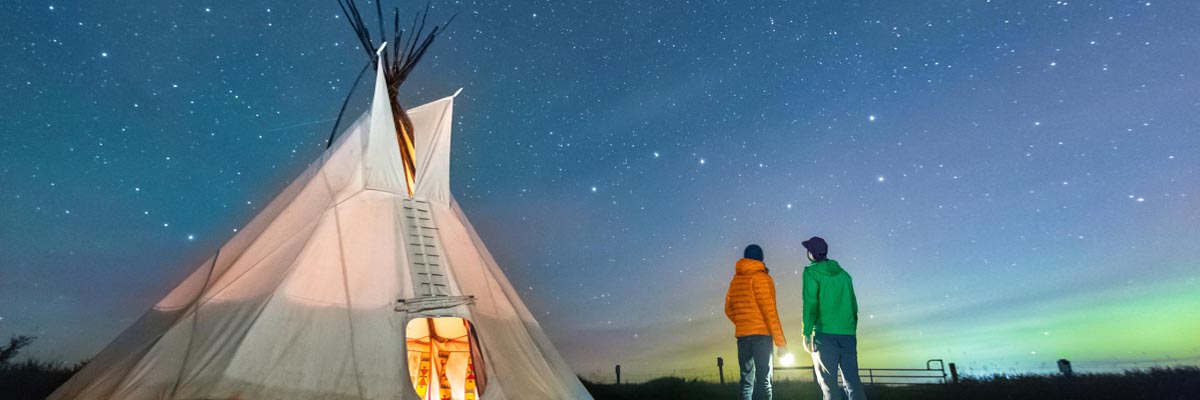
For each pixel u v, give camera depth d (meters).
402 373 4.31
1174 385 7.24
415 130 6.26
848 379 3.64
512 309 5.54
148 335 4.53
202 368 3.93
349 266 4.81
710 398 8.36
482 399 4.45
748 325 4.14
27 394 6.48
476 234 6.42
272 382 3.93
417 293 4.87
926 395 8.13
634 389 9.54
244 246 5.35
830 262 3.88
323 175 5.67
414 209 5.55
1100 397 6.96
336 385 4.05
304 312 4.38
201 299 4.54
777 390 8.59
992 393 7.76
